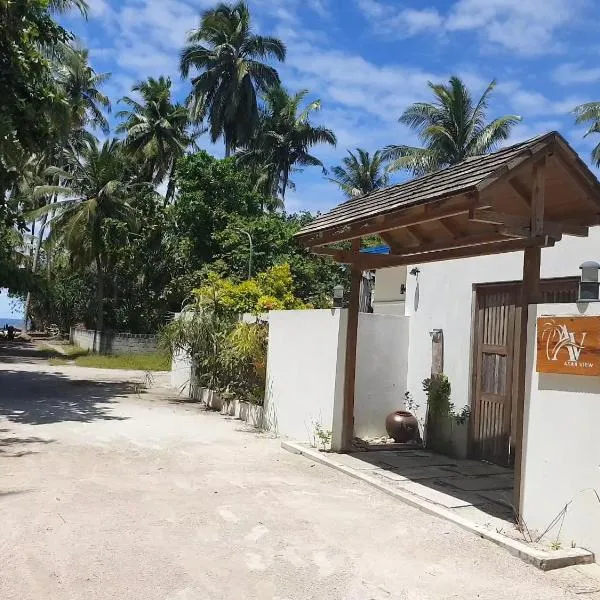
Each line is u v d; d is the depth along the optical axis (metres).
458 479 7.96
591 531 5.24
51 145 15.27
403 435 10.04
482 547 5.51
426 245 8.23
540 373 5.82
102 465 8.13
